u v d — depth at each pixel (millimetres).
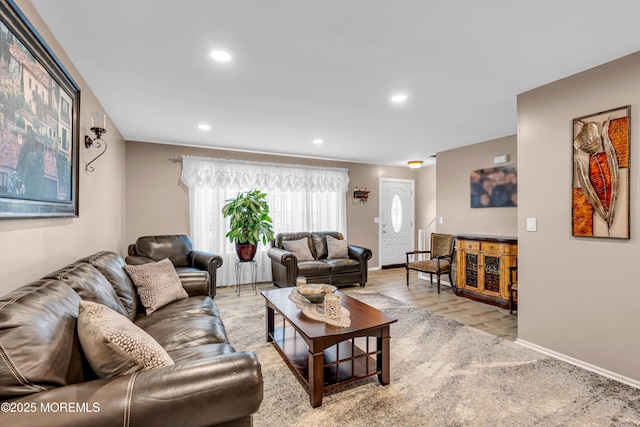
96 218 2762
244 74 2322
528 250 2629
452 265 4555
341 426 1677
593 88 2215
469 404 1859
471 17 1657
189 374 1032
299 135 4133
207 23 1703
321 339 1834
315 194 5770
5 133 1258
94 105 2701
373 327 1988
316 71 2281
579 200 2281
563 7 1573
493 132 4039
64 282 1446
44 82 1610
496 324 3223
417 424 1686
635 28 1755
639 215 1991
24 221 1494
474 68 2242
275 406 1852
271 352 2564
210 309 2352
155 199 4504
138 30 1765
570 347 2348
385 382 2057
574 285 2318
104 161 3057
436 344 2711
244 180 5090
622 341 2072
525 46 1949
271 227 4855
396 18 1664
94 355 1072
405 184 6875
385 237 6625
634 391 1967
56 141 1778
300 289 2590
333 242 5230
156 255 3834
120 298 2025
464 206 4902
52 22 1681
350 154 5480
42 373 947
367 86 2553
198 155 4801
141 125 3621
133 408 925
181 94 2695
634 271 2018
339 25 1726
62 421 850
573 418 1730
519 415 1756
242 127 3730
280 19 1670
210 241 4828
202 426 1022
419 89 2619
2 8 1213
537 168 2559
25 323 981
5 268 1335
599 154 2176
